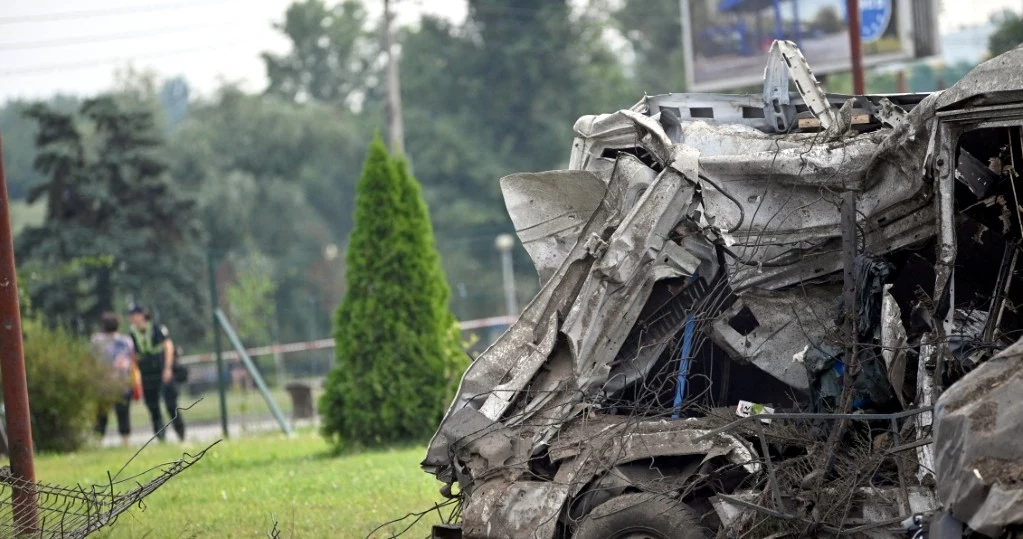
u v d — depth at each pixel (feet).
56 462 116.78
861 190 50.31
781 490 46.11
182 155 361.30
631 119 54.65
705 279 54.85
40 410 134.00
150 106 415.64
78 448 136.46
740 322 55.16
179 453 112.37
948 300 45.32
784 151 51.80
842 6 175.01
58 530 57.77
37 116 279.69
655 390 54.03
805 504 45.34
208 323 272.31
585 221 58.34
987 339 45.80
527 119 332.19
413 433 108.27
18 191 522.06
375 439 108.37
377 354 108.47
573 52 338.13
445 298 112.68
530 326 54.19
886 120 51.62
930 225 48.49
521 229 59.36
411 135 334.44
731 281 53.52
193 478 93.91
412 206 111.04
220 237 349.82
